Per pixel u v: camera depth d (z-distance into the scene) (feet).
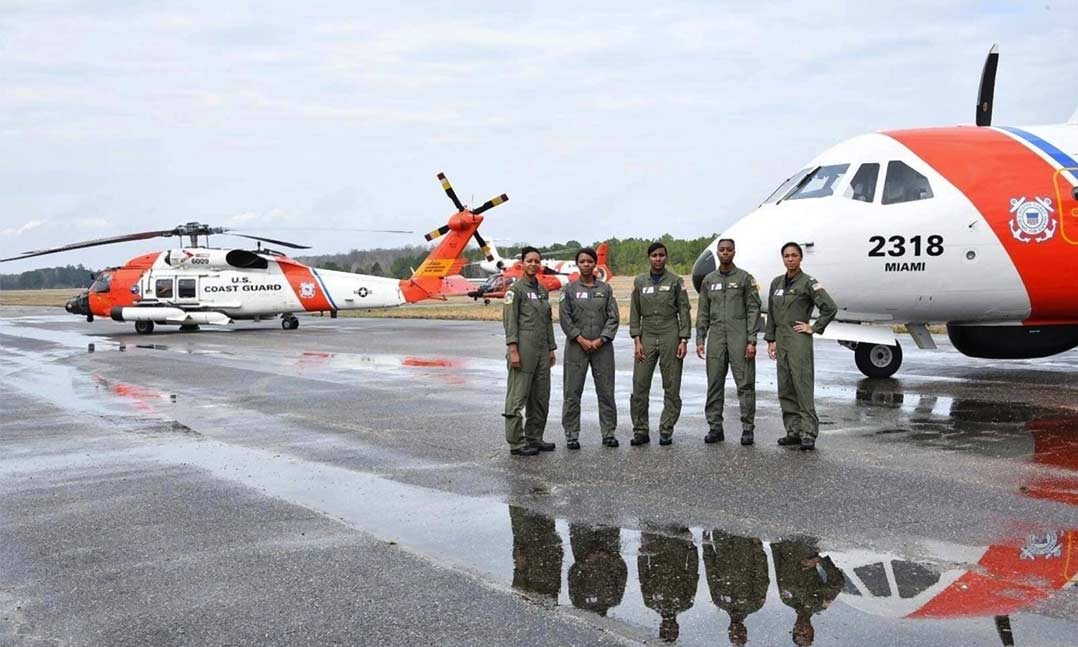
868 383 40.24
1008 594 13.65
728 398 36.76
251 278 97.81
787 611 13.20
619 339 71.36
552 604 13.70
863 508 18.71
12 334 96.32
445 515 18.97
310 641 12.49
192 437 29.22
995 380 40.96
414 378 46.21
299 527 18.21
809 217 37.58
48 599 14.34
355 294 102.12
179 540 17.46
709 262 38.01
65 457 26.08
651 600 13.79
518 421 25.50
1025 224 36.73
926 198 37.14
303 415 33.65
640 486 21.25
